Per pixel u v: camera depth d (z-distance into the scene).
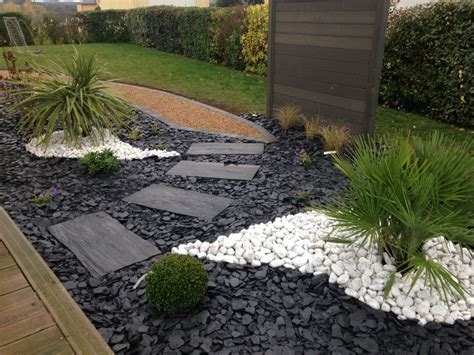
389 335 1.99
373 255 2.45
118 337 1.95
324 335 1.98
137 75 8.80
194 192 3.47
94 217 3.06
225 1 19.11
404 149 2.32
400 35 6.05
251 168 3.96
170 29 11.85
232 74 9.11
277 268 2.46
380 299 2.18
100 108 4.52
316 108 5.02
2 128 4.99
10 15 13.05
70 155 4.22
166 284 2.05
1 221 2.76
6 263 2.25
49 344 1.72
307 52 4.94
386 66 6.42
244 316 2.09
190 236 2.80
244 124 5.41
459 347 1.92
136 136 4.79
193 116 5.77
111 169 3.81
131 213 3.13
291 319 2.08
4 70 8.49
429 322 2.07
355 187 2.37
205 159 4.23
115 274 2.41
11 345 1.71
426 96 5.99
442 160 2.38
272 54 5.50
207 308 2.14
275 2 5.24
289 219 2.96
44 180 3.67
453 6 5.33
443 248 2.56
